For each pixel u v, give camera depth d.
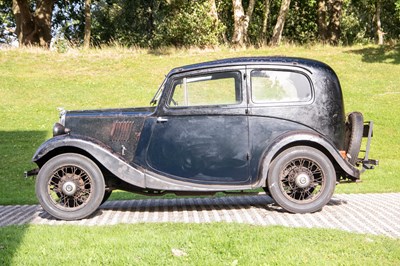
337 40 35.00
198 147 6.16
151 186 6.13
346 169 6.07
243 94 6.15
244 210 6.47
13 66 24.08
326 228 5.15
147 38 42.38
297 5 41.28
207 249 4.42
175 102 6.25
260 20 40.41
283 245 4.48
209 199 7.73
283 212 6.24
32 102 19.14
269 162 6.01
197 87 6.24
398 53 24.69
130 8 42.66
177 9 28.34
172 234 4.89
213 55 25.31
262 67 6.21
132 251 4.39
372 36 48.56
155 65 24.09
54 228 5.34
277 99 6.18
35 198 8.34
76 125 6.45
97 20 43.00
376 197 7.75
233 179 6.15
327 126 6.17
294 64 6.22
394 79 20.88
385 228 5.31
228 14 39.75
